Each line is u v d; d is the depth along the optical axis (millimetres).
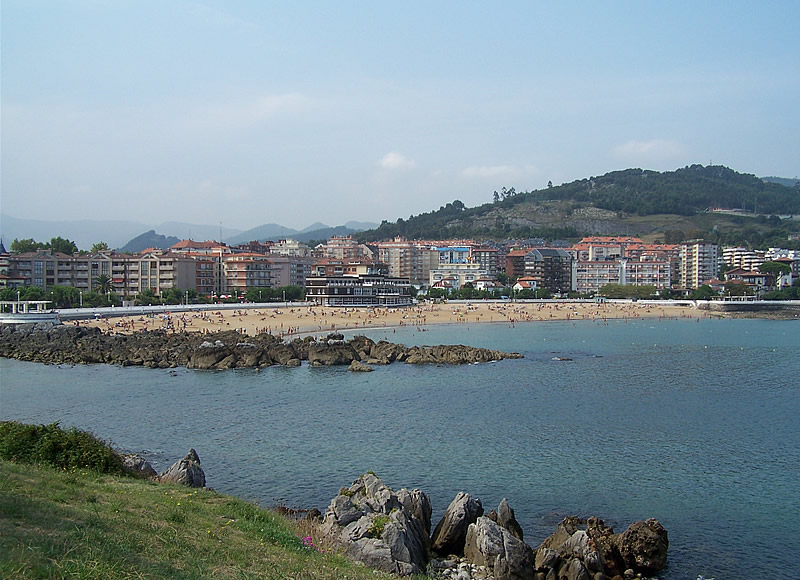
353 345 137750
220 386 101125
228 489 53031
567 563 38406
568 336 189625
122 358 124688
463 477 56594
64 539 23859
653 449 65125
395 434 70875
